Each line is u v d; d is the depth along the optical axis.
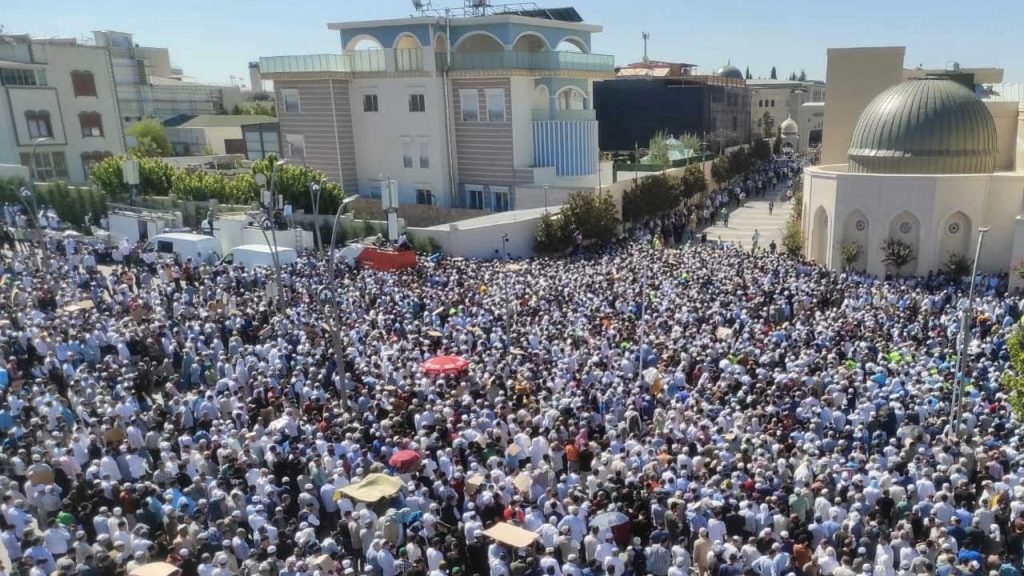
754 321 25.33
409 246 37.91
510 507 13.84
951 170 37.16
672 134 84.31
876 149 38.72
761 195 76.50
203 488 14.62
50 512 14.66
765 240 51.91
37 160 63.72
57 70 64.81
